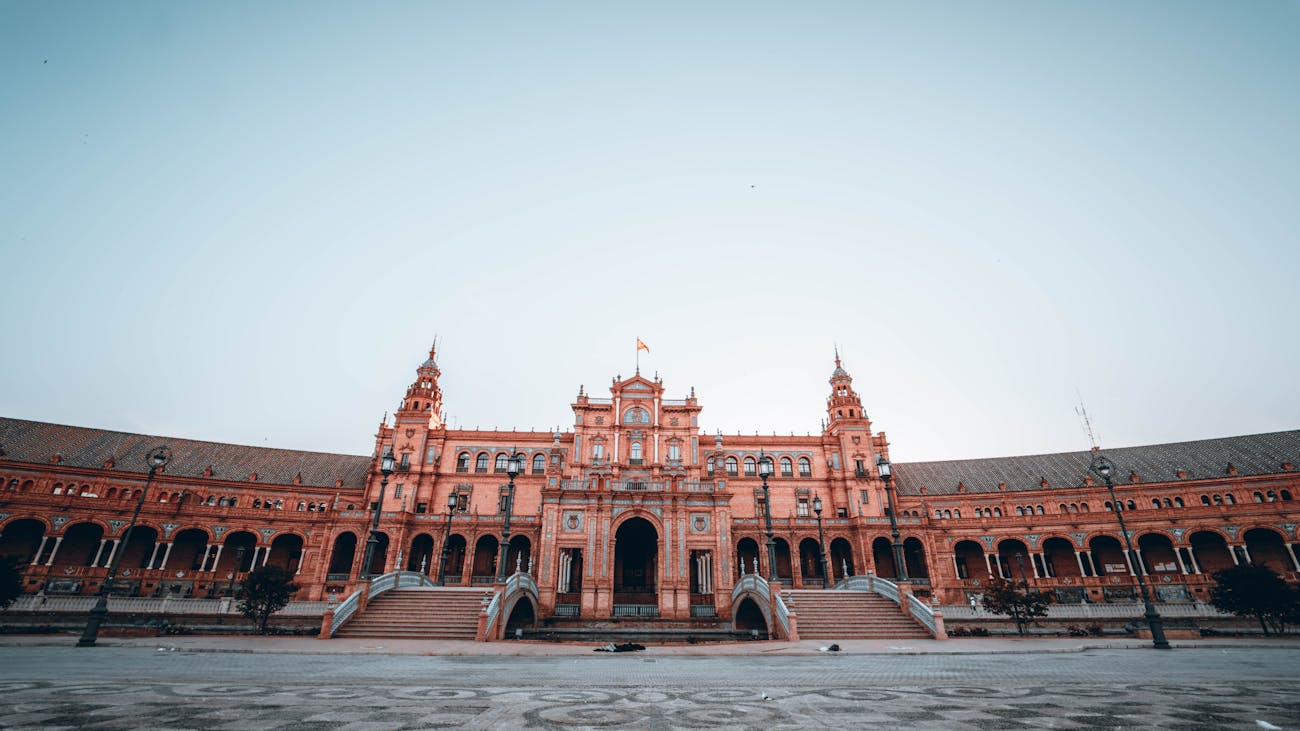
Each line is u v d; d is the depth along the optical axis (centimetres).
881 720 648
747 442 7200
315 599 5672
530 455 6962
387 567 5856
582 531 4703
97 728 538
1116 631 3366
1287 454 6309
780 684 1055
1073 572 6391
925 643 2562
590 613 4416
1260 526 5722
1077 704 752
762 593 3578
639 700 823
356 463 7475
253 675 1129
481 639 2789
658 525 4744
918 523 6247
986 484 7162
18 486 5844
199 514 5966
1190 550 5850
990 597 3391
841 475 6981
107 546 5841
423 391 7319
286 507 6650
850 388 7588
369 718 630
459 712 689
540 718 658
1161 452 6969
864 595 3522
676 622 4303
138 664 1319
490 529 6191
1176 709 700
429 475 6700
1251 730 562
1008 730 576
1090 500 6638
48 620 3322
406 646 2294
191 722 581
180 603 3594
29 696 736
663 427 6812
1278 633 3244
